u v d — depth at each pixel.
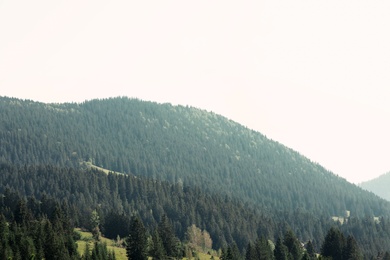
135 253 143.88
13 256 122.19
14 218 167.12
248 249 154.88
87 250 136.12
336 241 164.50
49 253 128.88
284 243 168.75
